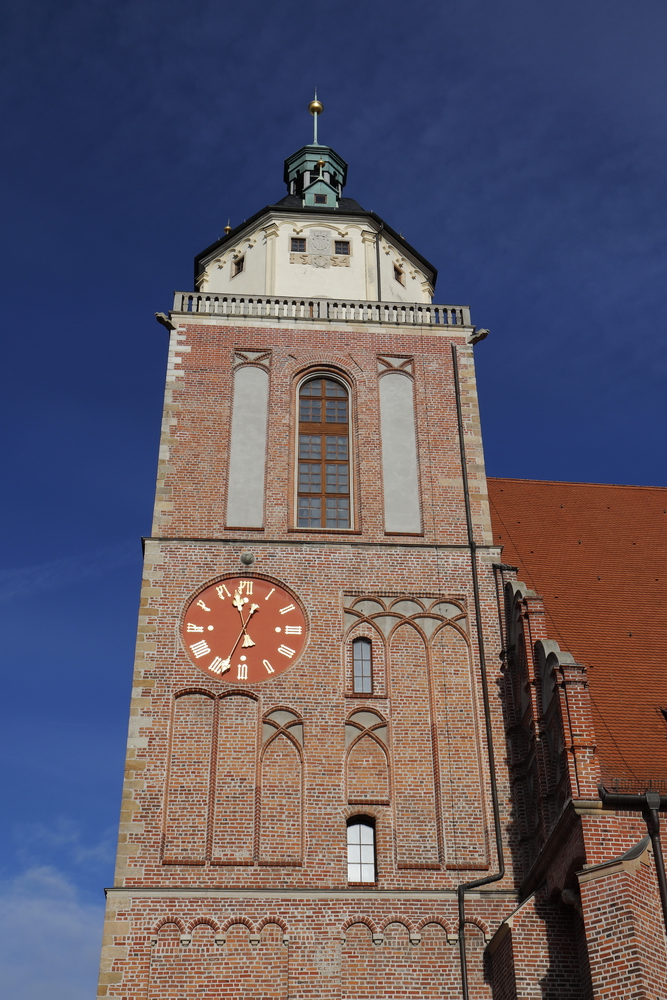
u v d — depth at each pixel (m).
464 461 39.59
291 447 39.50
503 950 29.69
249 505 38.09
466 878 32.03
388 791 33.31
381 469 39.22
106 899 30.78
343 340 41.81
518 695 34.62
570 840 28.66
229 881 31.38
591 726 29.52
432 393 41.03
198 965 30.11
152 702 33.97
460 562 37.38
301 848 32.12
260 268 45.88
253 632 35.50
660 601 38.97
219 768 33.09
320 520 38.50
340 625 35.91
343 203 48.72
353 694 34.72
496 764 33.81
